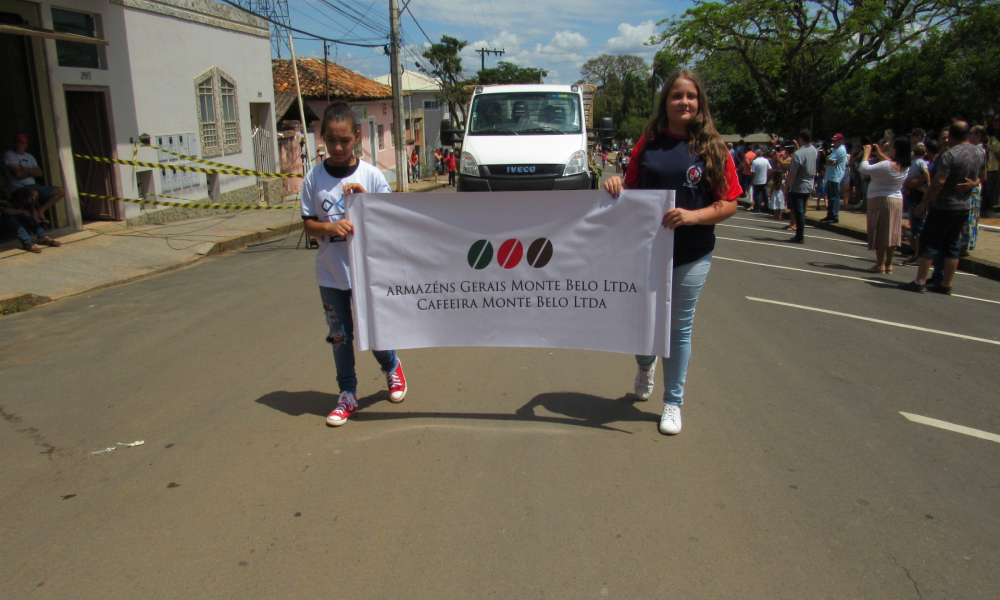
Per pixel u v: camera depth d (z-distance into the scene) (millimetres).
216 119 15859
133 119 12477
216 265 9883
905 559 2812
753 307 7113
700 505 3191
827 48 23031
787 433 3998
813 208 17469
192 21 14727
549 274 3900
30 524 3023
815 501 3248
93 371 5059
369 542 2885
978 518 3133
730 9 22875
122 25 12164
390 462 3572
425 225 3844
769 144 23453
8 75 9945
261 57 18438
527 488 3322
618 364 5180
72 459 3631
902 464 3645
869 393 4680
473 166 9766
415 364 5141
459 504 3178
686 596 2568
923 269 7953
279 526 2998
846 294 7820
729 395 4590
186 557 2783
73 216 10961
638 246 3777
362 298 3887
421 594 2566
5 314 7004
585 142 10086
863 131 24141
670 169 3740
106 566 2727
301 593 2570
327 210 3877
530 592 2580
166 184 13648
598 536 2934
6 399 4516
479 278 3924
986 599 2570
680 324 3881
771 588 2617
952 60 18750
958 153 7492
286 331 6043
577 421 4105
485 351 5457
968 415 4336
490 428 3994
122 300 7512
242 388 4656
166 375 4941
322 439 3842
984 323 6664
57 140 10625
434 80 42938
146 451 3713
